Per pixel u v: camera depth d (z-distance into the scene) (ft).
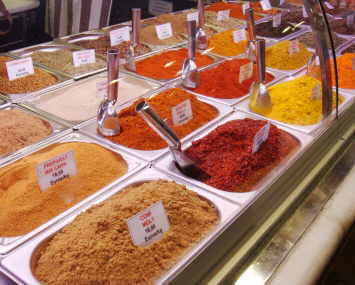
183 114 6.84
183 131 6.70
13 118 6.88
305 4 6.64
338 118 7.08
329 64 6.79
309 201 5.87
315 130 6.72
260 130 5.98
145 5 15.20
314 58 8.21
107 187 5.32
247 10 9.02
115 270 3.93
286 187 5.81
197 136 6.57
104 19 13.11
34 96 7.75
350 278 8.45
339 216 5.60
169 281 3.99
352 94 7.99
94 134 6.61
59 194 5.23
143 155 6.07
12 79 8.09
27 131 6.53
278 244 5.07
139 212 4.26
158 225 4.35
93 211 4.79
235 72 8.66
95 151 6.06
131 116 6.96
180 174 5.69
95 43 10.39
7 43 11.25
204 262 4.41
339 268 8.39
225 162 5.87
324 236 5.24
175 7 14.79
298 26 11.83
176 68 9.25
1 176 5.50
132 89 8.20
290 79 8.81
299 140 6.45
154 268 4.11
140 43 10.45
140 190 4.90
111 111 6.53
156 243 4.28
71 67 9.03
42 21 12.66
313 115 7.13
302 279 4.60
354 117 7.81
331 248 5.12
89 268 3.91
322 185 6.21
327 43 6.73
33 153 6.05
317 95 7.45
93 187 5.46
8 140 6.27
